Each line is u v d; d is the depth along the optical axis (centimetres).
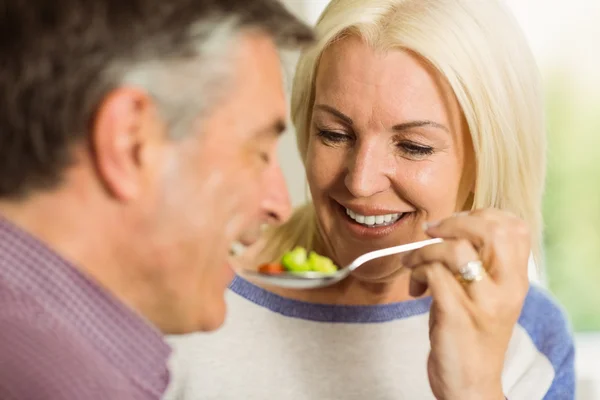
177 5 63
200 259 70
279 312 128
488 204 126
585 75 259
